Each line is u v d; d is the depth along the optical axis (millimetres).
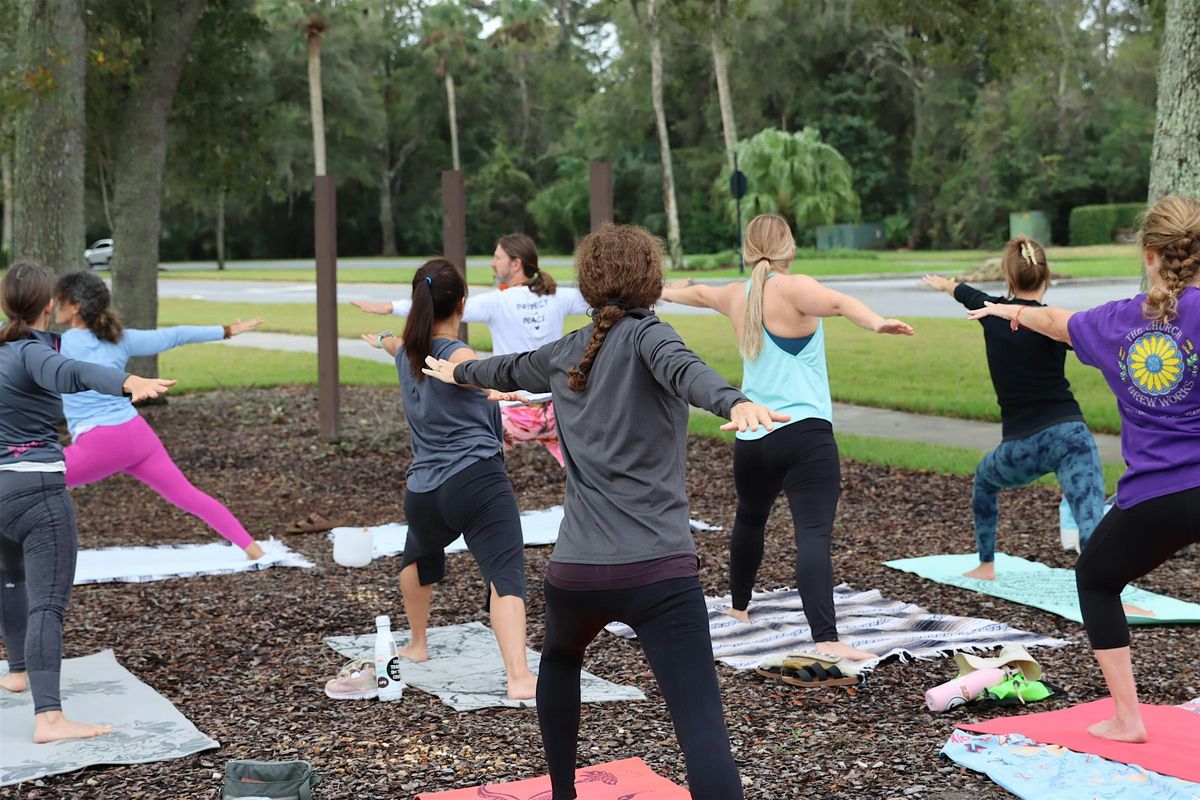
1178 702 4570
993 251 53875
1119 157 54938
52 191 11828
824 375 5102
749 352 5059
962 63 16750
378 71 73562
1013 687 4543
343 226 74438
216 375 17500
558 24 80625
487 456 4719
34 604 4375
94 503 9383
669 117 65312
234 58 16094
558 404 3199
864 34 58531
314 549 7766
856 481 9461
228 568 7074
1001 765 3799
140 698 4770
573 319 22672
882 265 40219
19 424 4406
